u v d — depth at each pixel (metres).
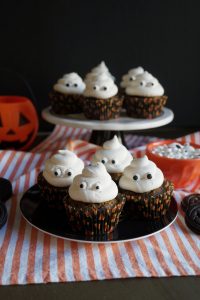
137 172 0.54
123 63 1.04
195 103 1.08
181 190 0.65
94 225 0.49
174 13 1.00
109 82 0.80
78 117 0.83
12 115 0.85
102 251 0.49
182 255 0.49
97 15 0.99
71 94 0.83
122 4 0.99
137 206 0.53
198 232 0.53
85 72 1.04
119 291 0.43
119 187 0.55
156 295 0.43
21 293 0.43
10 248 0.50
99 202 0.49
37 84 1.03
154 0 0.99
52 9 0.98
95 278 0.45
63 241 0.51
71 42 1.01
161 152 0.66
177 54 1.04
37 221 0.52
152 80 0.82
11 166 0.73
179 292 0.43
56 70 1.02
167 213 0.55
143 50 1.03
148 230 0.51
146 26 1.01
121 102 0.80
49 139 0.97
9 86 1.02
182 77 1.05
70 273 0.45
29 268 0.46
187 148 0.67
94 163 0.57
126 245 0.51
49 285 0.44
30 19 0.98
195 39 1.03
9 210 0.58
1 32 0.98
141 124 0.77
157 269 0.46
